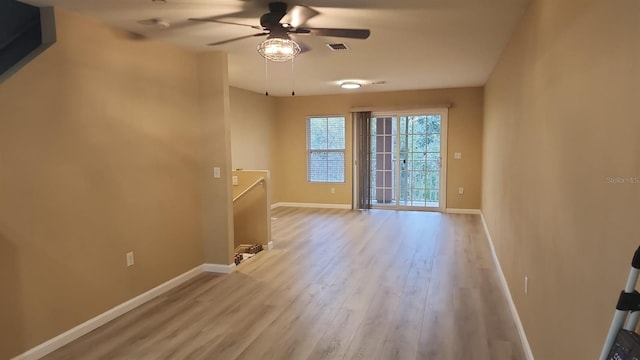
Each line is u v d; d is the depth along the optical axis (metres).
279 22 2.99
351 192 8.57
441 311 3.38
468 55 4.62
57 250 2.87
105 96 3.25
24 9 3.19
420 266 4.56
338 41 4.00
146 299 3.67
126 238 3.46
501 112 4.44
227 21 3.27
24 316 2.65
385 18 3.24
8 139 2.56
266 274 4.36
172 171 4.01
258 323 3.21
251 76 6.14
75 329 3.00
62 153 2.90
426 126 8.09
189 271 4.26
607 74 1.38
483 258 4.85
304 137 8.81
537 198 2.46
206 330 3.10
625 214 1.22
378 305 3.52
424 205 8.24
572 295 1.74
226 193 4.37
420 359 2.66
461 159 7.83
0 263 2.52
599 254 1.43
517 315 3.09
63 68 2.91
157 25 3.32
